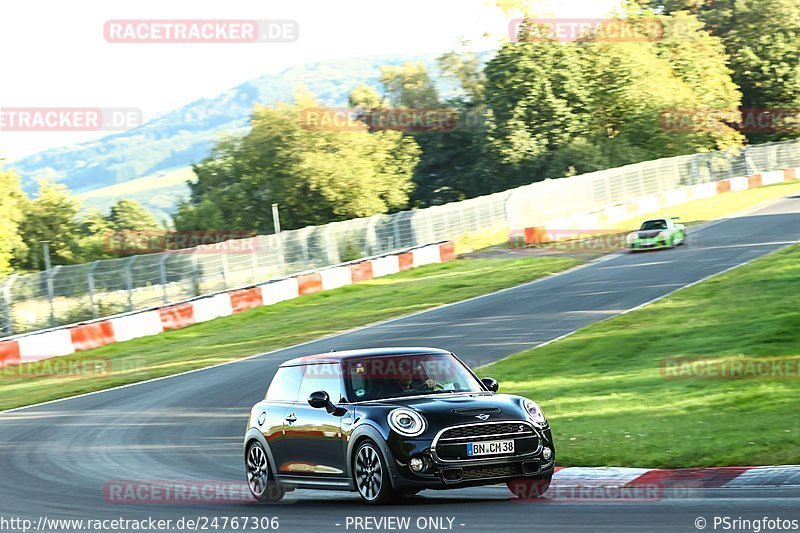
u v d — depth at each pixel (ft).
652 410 109.40
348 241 338.54
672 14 649.20
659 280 243.40
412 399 70.90
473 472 65.72
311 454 74.38
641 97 557.33
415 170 600.80
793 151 599.98
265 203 520.83
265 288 289.74
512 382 143.13
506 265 322.14
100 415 151.94
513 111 552.41
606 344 165.89
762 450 78.79
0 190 474.49
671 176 499.10
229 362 200.34
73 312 258.16
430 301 260.42
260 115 528.63
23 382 206.80
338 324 238.89
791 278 208.74
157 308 269.03
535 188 417.49
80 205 512.63
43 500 85.40
